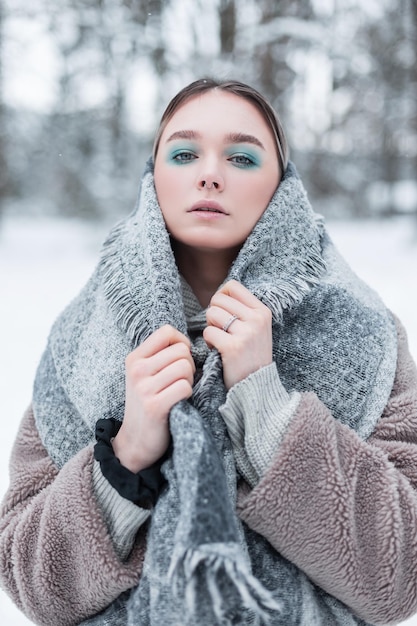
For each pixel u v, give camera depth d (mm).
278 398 848
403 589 817
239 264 910
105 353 943
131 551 846
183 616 723
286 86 9484
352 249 9016
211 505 703
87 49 9398
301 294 929
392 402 962
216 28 8047
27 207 13977
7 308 5125
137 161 10891
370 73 10469
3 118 10797
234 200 908
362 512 822
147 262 911
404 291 5430
